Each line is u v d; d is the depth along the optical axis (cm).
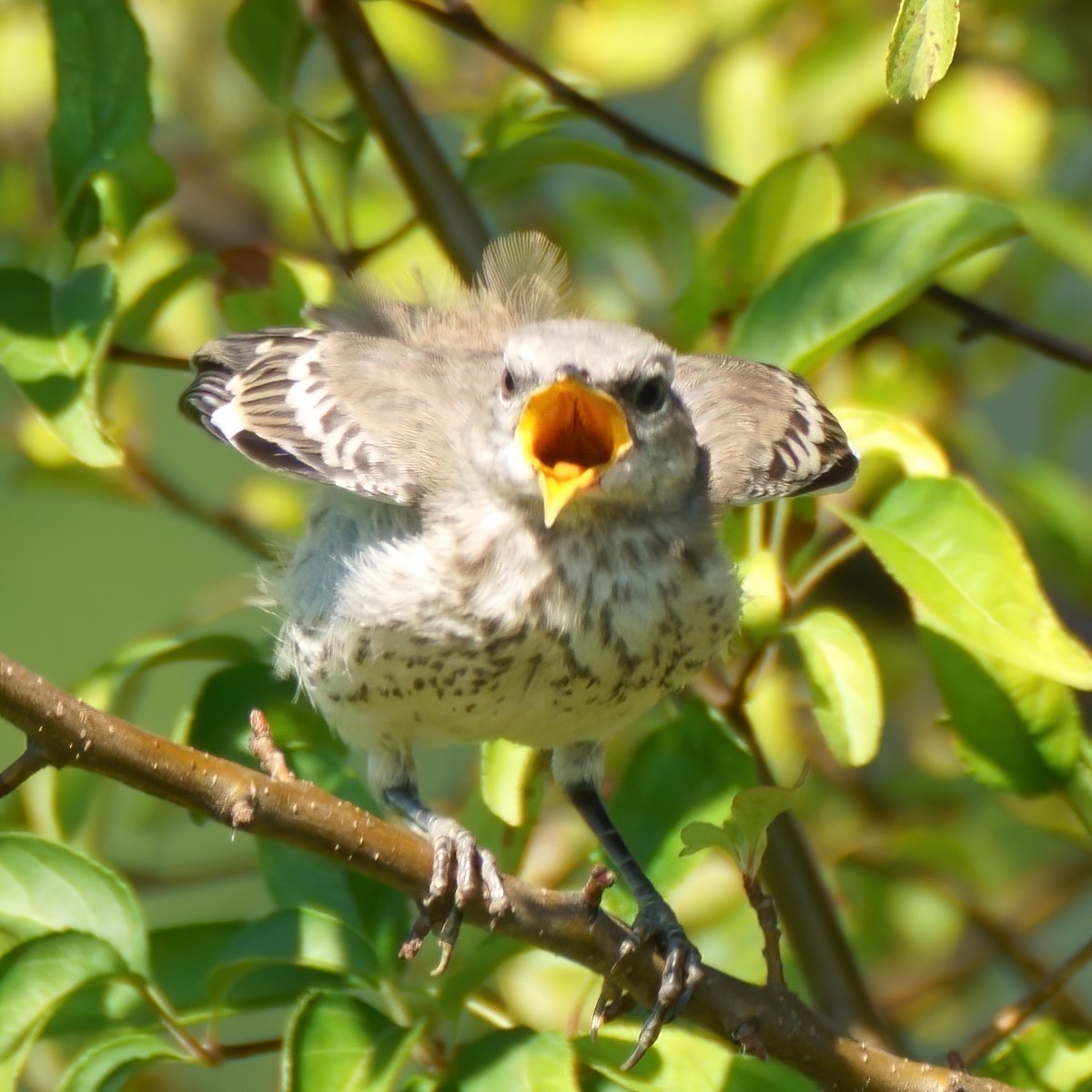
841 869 998
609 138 1219
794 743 1009
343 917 728
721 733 784
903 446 804
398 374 795
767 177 844
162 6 1102
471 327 849
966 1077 655
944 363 1038
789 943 839
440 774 1202
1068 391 1100
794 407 810
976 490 741
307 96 1083
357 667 759
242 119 1102
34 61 1062
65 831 782
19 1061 643
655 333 1007
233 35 884
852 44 979
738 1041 650
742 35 1022
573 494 714
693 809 770
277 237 1057
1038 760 766
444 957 693
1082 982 1201
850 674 745
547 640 738
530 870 939
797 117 982
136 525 1434
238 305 888
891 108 1016
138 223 816
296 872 741
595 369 730
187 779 614
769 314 822
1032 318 1091
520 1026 681
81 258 962
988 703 769
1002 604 718
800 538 836
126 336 881
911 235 804
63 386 711
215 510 961
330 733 849
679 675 773
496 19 1069
